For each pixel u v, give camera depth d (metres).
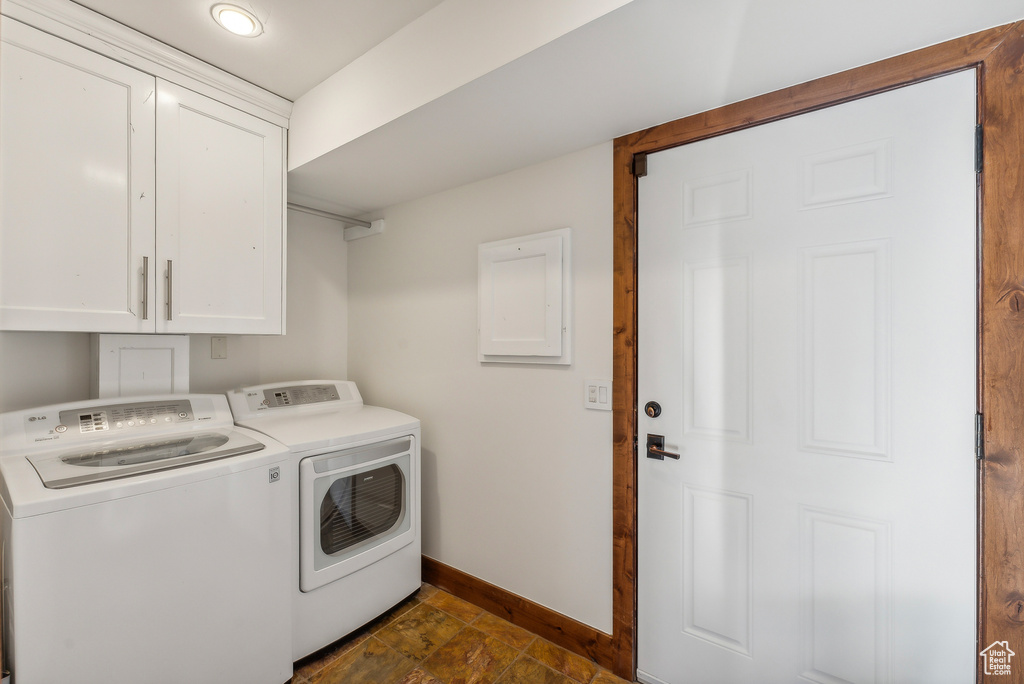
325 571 1.66
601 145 1.67
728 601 1.43
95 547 1.13
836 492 1.26
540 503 1.85
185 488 1.28
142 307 1.48
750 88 1.31
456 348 2.15
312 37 1.46
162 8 1.32
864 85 1.20
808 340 1.30
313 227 2.56
